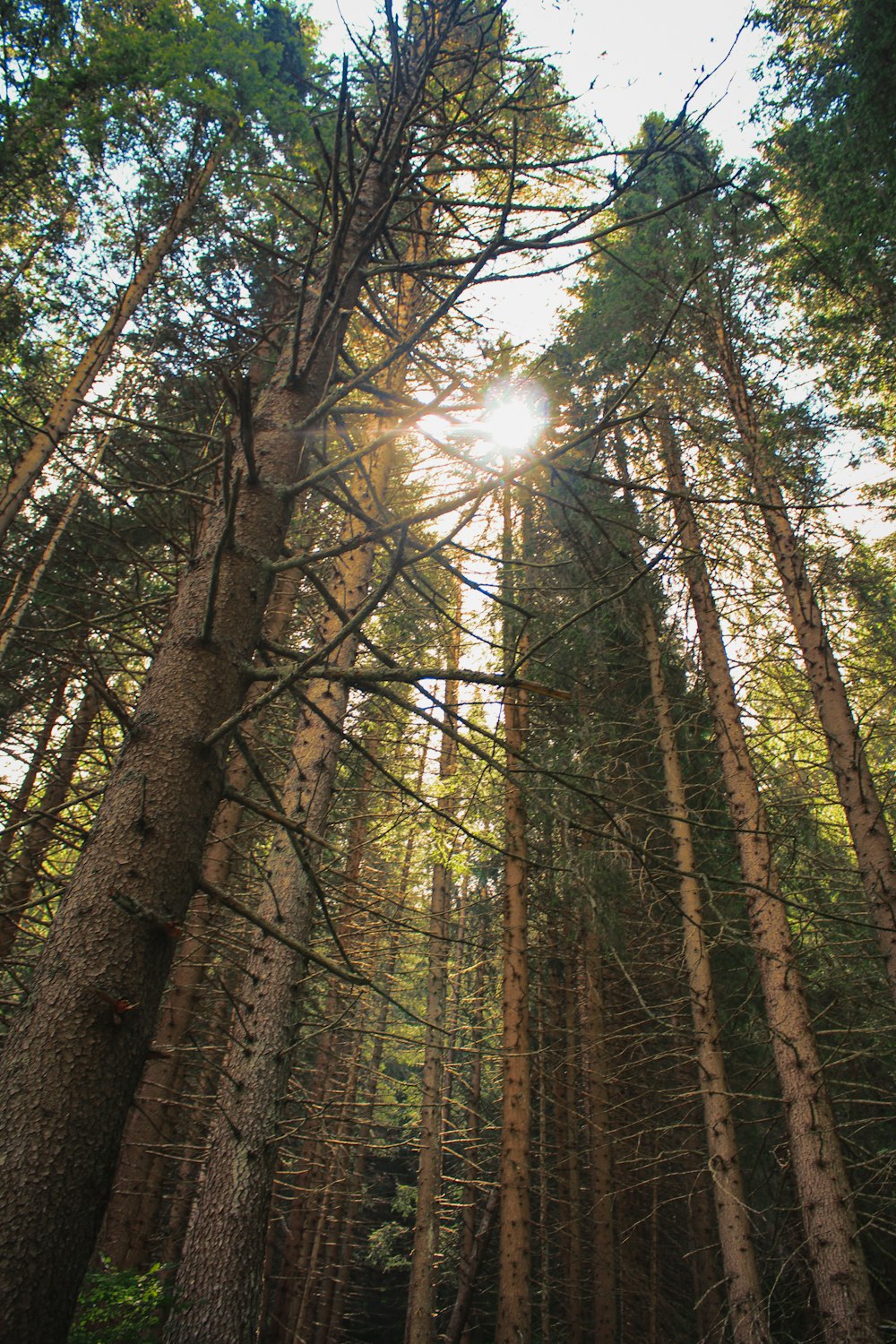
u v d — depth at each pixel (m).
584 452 7.25
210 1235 4.57
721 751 8.77
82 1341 4.14
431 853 8.95
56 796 6.27
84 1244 1.48
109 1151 1.57
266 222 6.52
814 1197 6.61
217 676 2.15
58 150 6.80
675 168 8.87
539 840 10.38
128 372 5.96
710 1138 8.05
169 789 1.93
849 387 9.29
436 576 8.23
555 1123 13.66
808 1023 7.28
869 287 8.93
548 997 13.55
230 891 8.55
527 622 2.30
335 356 3.00
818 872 9.16
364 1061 16.36
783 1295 8.18
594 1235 11.84
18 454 6.00
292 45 7.02
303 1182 12.62
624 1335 13.24
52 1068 1.55
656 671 10.16
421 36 3.48
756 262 9.30
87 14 6.96
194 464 5.09
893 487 9.05
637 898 10.00
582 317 8.74
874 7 7.70
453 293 2.52
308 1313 14.55
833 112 8.69
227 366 4.14
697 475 9.07
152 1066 8.12
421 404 2.80
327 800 5.96
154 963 1.76
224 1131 4.89
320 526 7.95
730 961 11.04
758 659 9.33
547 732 9.21
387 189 2.94
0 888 4.83
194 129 6.73
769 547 8.98
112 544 5.54
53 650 4.45
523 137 3.67
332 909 7.45
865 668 8.91
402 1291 18.42
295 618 9.37
